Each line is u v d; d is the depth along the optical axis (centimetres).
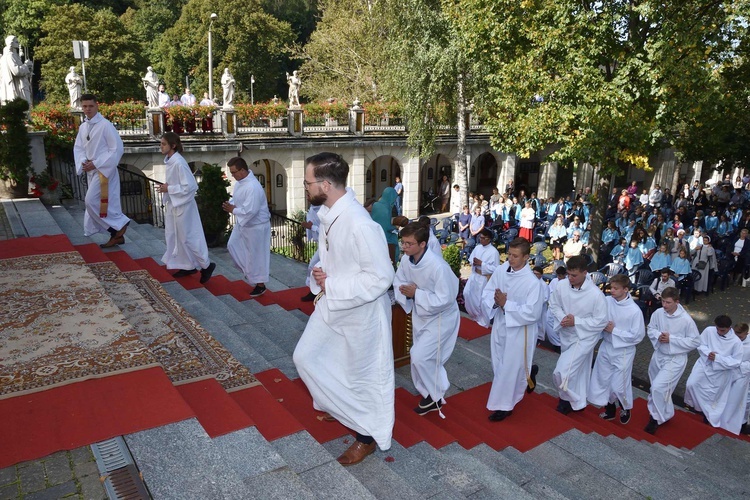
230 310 672
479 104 1997
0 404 319
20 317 441
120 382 350
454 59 1944
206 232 1102
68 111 1524
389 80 2198
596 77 1170
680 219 1878
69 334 411
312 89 3262
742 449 677
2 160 1020
